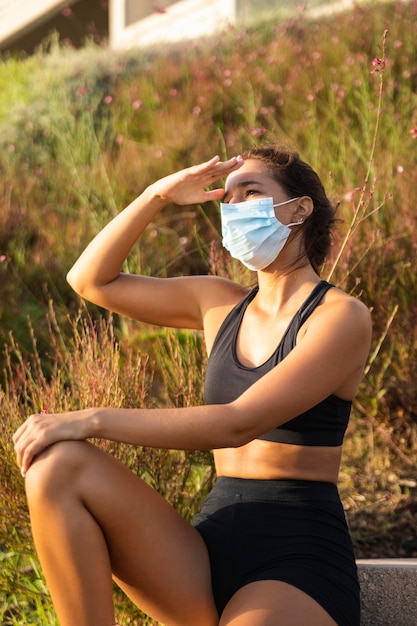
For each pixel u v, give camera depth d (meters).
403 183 4.43
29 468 2.14
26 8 16.58
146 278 2.75
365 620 2.64
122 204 5.92
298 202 2.47
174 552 2.22
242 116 6.68
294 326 2.35
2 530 2.89
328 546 2.22
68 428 2.14
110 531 2.17
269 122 6.20
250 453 2.35
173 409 2.17
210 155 6.26
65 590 2.14
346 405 2.37
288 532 2.23
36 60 10.79
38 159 7.61
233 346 2.48
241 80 7.03
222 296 2.67
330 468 2.34
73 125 6.91
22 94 9.31
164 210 5.82
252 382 2.36
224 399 2.42
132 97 7.87
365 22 7.20
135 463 2.91
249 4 10.14
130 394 3.02
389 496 3.48
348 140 5.29
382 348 3.85
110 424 2.14
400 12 6.98
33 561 2.90
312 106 5.84
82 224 5.83
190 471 3.09
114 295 2.73
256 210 2.43
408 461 3.63
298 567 2.14
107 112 7.91
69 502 2.11
